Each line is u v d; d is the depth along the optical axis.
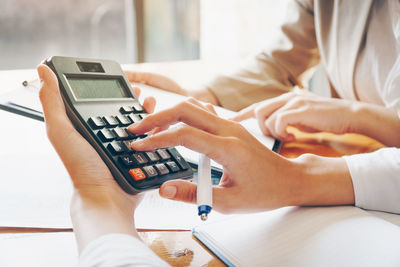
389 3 0.70
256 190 0.39
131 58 1.89
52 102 0.35
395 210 0.43
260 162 0.39
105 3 2.76
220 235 0.37
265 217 0.40
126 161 0.36
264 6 1.84
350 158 0.47
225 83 0.89
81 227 0.30
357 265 0.31
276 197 0.40
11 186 0.46
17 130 0.70
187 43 1.91
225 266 0.33
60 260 0.32
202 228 0.38
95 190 0.34
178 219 0.42
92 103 0.41
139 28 1.82
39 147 0.61
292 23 0.94
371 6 0.74
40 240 0.36
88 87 0.44
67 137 0.34
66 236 0.37
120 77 0.49
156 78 0.78
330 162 0.46
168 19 1.86
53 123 0.34
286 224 0.38
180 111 0.39
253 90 0.89
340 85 0.87
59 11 2.85
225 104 0.87
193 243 0.37
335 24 0.82
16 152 0.58
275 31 1.00
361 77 0.79
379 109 0.68
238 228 0.38
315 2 0.87
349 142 0.69
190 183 0.37
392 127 0.66
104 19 2.77
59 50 2.81
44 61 0.42
